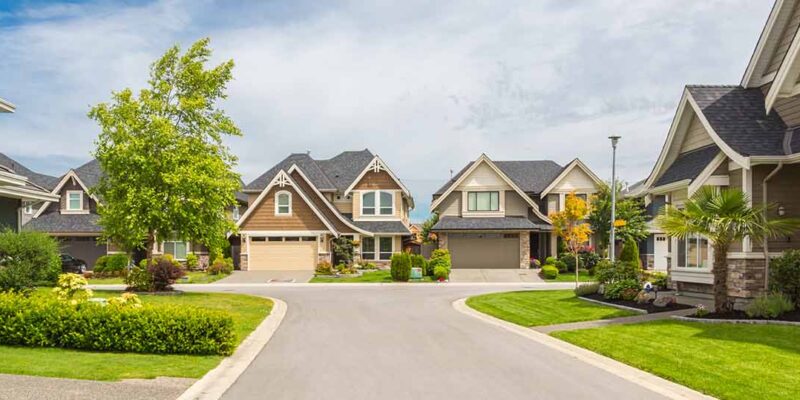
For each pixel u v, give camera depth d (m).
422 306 21.81
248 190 44.19
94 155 25.08
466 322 17.08
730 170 17.22
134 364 10.52
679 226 15.23
